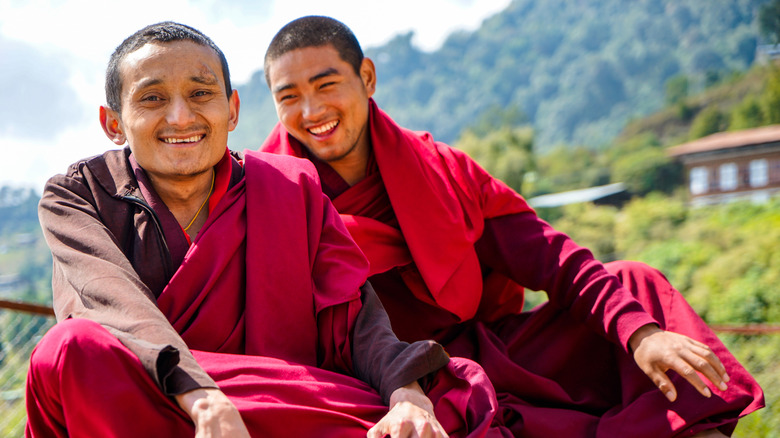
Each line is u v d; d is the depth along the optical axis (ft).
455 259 10.00
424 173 10.18
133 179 7.59
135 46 7.42
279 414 6.16
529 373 9.14
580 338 9.78
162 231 7.36
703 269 100.99
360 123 10.25
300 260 7.55
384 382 6.66
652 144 258.37
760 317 74.23
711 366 8.09
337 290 7.51
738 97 272.10
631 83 499.10
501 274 10.82
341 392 6.55
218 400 5.83
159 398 6.01
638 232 154.71
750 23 466.70
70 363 5.82
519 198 10.78
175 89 7.32
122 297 6.47
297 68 10.10
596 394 9.49
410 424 6.04
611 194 212.23
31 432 6.40
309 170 8.24
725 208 146.82
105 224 7.35
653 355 8.37
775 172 196.34
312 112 9.99
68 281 6.83
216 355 6.62
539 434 8.55
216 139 7.48
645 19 532.73
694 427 8.29
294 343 7.34
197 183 7.62
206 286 7.14
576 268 9.64
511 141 199.00
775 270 83.25
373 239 9.88
